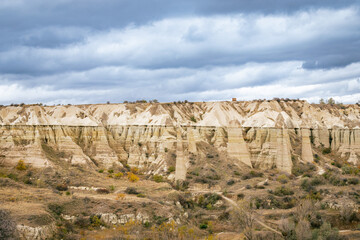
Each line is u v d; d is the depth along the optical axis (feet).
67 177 243.40
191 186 266.16
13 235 140.77
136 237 162.20
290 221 184.96
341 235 173.27
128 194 221.05
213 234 180.86
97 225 176.76
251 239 167.32
